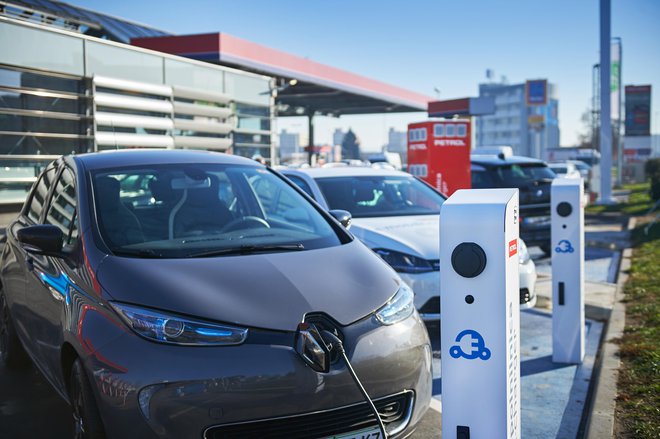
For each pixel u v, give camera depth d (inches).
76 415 130.4
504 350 99.3
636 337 225.0
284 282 129.2
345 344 121.0
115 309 121.1
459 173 439.2
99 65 455.5
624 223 732.7
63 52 426.9
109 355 116.3
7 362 201.6
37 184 200.2
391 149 4901.6
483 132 6589.6
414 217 271.1
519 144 6299.2
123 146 468.8
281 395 112.7
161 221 150.8
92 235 141.9
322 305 124.9
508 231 100.0
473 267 99.1
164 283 124.0
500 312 99.1
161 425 110.2
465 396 101.5
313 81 1127.6
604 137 1051.3
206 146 563.8
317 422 115.3
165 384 110.9
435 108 1465.3
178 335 114.9
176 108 523.2
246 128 628.4
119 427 113.3
